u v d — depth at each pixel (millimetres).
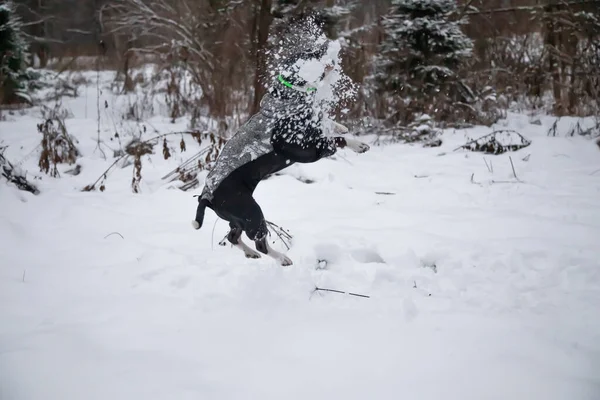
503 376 3285
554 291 4383
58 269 5148
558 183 7273
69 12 17141
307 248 5355
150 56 14867
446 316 4027
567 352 3500
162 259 5234
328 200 6875
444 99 10406
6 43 12438
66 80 14172
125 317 4176
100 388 3293
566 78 11766
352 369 3424
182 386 3287
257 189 7250
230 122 10117
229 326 4008
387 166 8289
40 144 8523
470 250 5172
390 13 11438
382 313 4125
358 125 10219
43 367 3498
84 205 6695
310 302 4367
